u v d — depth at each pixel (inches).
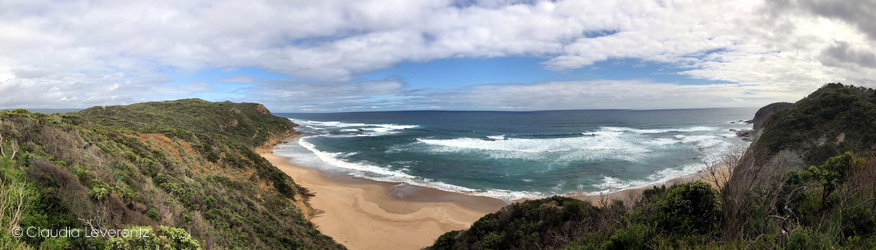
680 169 1342.3
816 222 231.1
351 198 1011.9
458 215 881.5
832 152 1043.9
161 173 522.9
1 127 324.2
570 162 1486.2
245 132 2242.9
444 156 1695.4
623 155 1633.9
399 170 1401.3
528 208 579.5
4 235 180.4
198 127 1827.0
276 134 2620.6
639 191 1002.1
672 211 276.2
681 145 1964.8
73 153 358.9
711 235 242.1
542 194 1050.7
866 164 308.8
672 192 293.7
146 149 653.9
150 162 546.3
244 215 563.2
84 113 1636.3
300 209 854.5
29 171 243.8
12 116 372.5
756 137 1622.8
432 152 1823.3
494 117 5895.7
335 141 2402.8
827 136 1105.4
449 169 1403.8
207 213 467.8
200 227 385.1
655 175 1254.9
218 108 2300.7
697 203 266.1
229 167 867.4
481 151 1811.0
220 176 761.0
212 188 615.2
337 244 688.4
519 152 1749.5
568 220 486.6
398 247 709.9
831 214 229.1
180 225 354.6
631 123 4018.2
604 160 1519.4
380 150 1937.7
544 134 2689.5
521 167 1413.6
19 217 191.6
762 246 199.0
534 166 1425.9
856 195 249.6
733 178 273.9
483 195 1043.9
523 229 514.6
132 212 303.6
